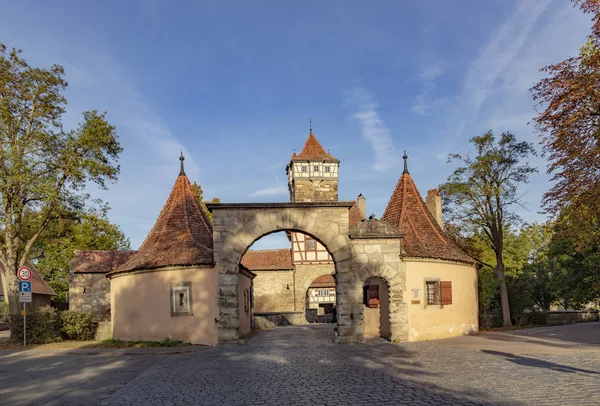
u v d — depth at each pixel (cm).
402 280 1839
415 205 2238
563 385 895
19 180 1941
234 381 1027
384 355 1404
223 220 1838
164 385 1008
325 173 5112
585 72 1504
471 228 2805
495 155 2656
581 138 1527
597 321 3241
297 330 2702
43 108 2102
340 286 1808
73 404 845
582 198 1588
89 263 3241
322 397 845
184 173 2355
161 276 1914
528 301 2834
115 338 2066
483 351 1452
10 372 1223
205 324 1819
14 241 2133
